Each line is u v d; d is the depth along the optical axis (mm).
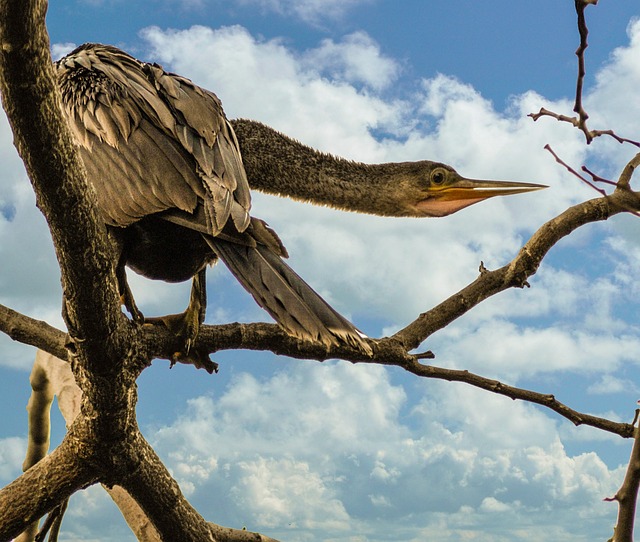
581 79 3406
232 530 5422
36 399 6445
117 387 3787
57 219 3191
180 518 4281
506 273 5363
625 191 3594
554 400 5078
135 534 5477
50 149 2988
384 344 5004
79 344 3627
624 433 4973
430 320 5234
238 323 4609
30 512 4023
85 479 4062
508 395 5117
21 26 2643
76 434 3988
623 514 4031
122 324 3797
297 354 4691
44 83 2838
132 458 4047
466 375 5133
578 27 3330
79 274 3369
